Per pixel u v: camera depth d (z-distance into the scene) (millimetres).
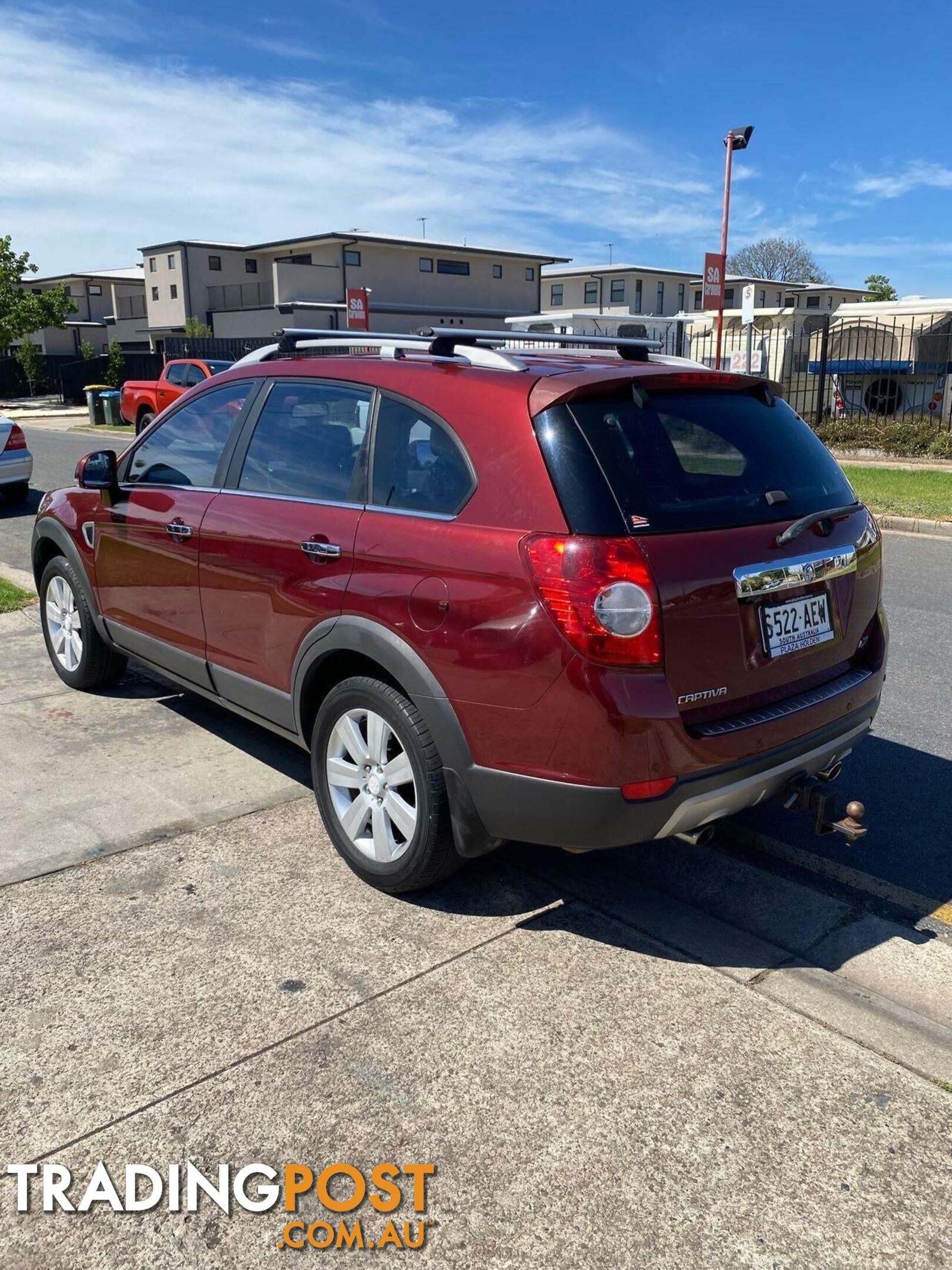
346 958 3084
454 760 3037
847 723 3373
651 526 2777
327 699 3473
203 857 3689
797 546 3131
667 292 55719
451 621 2951
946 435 17391
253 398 4039
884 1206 2217
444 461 3105
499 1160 2328
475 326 50812
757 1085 2576
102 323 61656
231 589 3865
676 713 2777
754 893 3553
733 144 16297
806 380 20578
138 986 2928
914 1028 2816
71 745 4730
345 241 45938
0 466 12367
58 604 5461
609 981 2998
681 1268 2062
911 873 3711
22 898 3385
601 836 2846
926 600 7875
